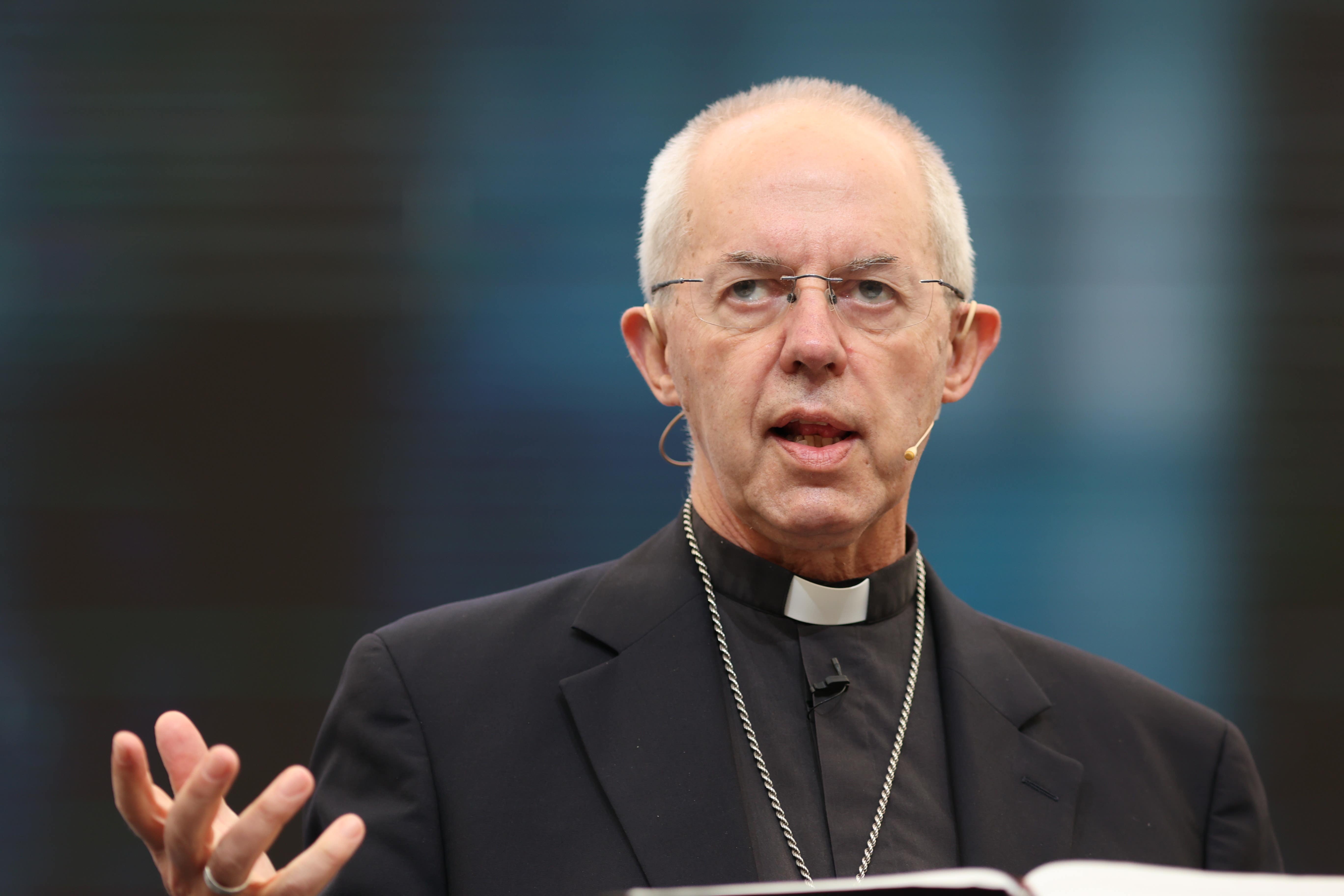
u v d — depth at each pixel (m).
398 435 14.59
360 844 5.07
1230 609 14.53
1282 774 14.39
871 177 5.78
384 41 14.58
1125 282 14.72
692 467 6.46
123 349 14.45
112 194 14.48
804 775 5.68
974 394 14.73
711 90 14.62
